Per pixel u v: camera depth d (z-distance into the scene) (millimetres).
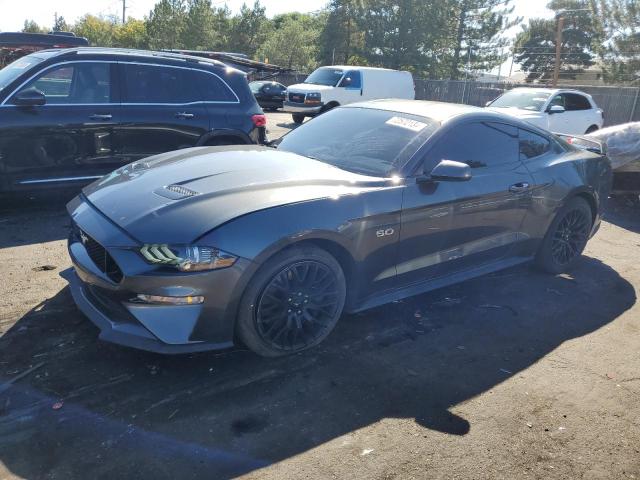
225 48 46938
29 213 6156
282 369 3314
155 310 2943
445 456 2668
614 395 3303
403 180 3791
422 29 38875
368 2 39750
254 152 4172
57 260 4801
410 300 4477
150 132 6508
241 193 3277
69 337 3482
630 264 5793
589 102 14070
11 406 2797
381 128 4289
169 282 2902
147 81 6508
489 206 4301
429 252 4008
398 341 3771
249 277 3051
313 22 57875
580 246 5348
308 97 17094
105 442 2592
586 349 3848
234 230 3018
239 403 2957
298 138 4629
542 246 5047
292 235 3146
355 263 3555
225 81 7102
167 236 2949
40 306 3871
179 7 46094
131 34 58000
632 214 8273
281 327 3303
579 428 2967
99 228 3162
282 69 19141
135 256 2951
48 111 5875
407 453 2668
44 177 5969
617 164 8172
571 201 5086
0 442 2541
